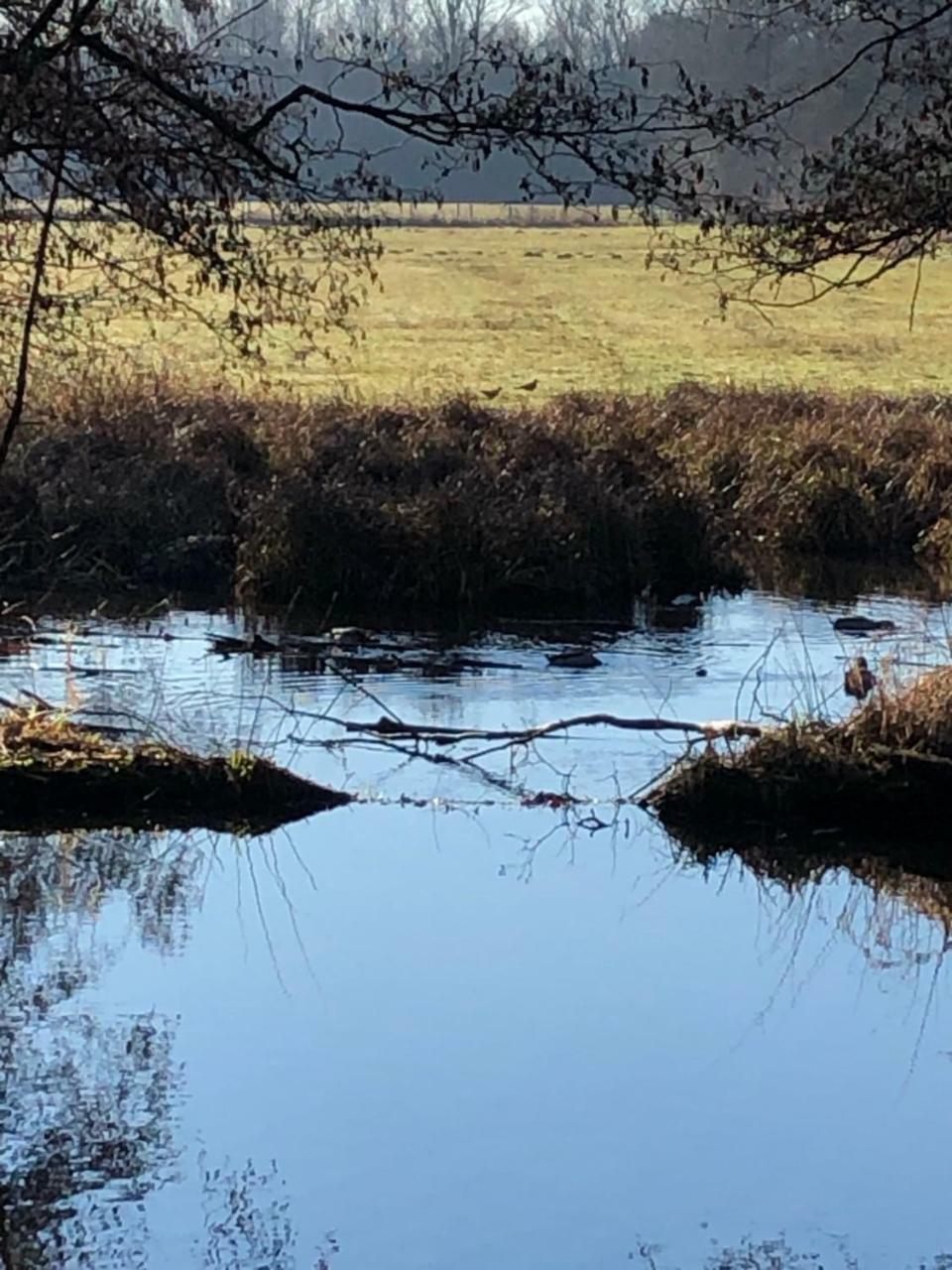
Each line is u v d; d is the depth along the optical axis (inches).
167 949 349.7
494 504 674.2
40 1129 275.6
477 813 427.5
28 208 403.2
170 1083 290.7
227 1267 237.1
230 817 424.2
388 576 655.8
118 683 532.1
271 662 567.2
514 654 586.2
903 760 427.8
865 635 619.5
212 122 356.2
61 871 393.7
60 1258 242.1
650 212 345.4
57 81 352.2
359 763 463.2
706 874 397.4
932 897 388.2
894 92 351.6
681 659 579.8
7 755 427.2
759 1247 244.7
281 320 396.8
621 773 456.4
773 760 429.4
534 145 336.5
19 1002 323.0
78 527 684.7
